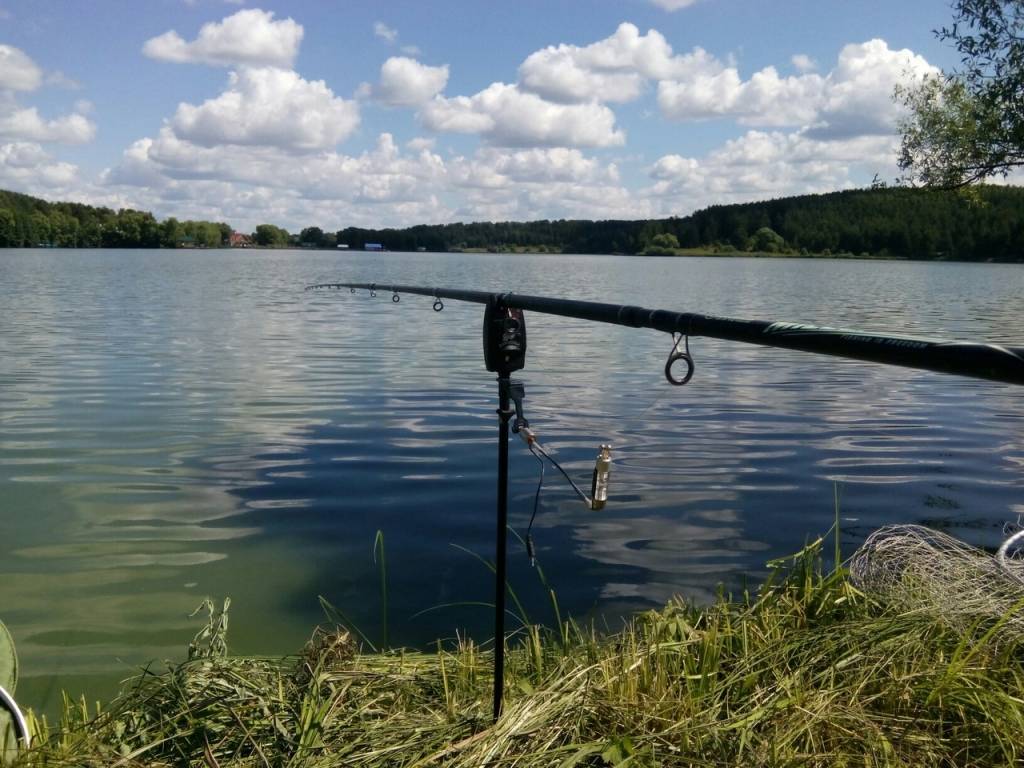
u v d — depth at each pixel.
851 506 5.90
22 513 5.66
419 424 8.41
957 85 7.46
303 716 2.50
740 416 8.97
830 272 53.34
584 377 11.35
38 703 3.37
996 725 2.33
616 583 4.57
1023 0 7.08
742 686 2.66
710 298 28.20
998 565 3.13
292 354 13.43
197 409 9.08
